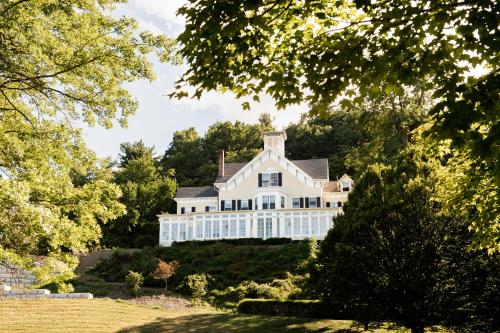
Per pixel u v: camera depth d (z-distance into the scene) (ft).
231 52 23.71
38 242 37.11
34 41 37.78
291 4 23.06
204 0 21.07
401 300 49.90
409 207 51.57
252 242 142.51
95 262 131.03
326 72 22.40
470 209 35.83
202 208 180.55
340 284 53.42
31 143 42.60
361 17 24.86
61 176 43.09
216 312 73.56
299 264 110.32
